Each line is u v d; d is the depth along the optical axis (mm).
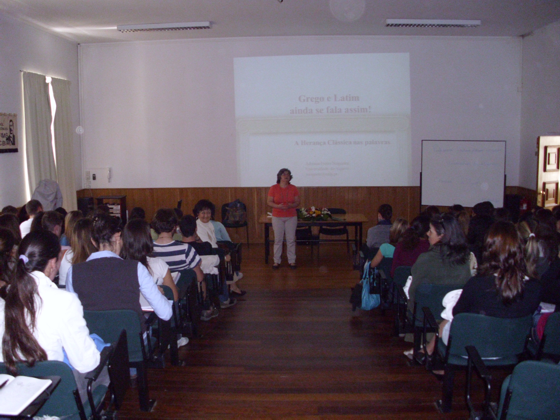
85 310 2182
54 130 6680
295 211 5918
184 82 7484
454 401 2639
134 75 7520
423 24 6250
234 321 4008
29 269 1688
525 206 6945
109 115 7613
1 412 1332
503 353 2170
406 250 3322
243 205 7207
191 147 7594
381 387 2811
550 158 6418
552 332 2104
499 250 2084
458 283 2688
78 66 7539
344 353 3311
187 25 6227
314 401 2652
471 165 7199
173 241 3250
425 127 7422
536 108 6883
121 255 2656
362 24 6504
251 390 2787
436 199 7266
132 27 6250
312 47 7336
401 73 7336
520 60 7324
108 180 7719
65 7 5430
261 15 5965
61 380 1640
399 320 3508
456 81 7359
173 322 2951
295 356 3268
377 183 7508
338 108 7402
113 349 1936
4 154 5594
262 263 6289
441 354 2389
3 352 1628
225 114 7508
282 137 7484
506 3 5457
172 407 2604
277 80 7402
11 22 5719
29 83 6008
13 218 3389
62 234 3713
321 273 5715
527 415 1645
